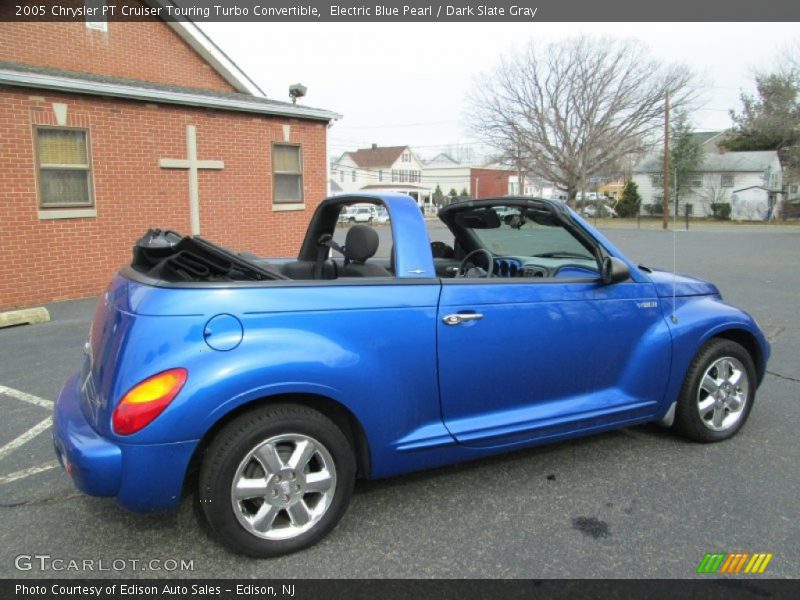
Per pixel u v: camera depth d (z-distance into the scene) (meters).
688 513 3.20
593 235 3.74
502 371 3.34
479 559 2.80
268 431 2.71
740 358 4.13
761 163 50.03
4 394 5.25
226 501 2.67
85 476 2.58
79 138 9.76
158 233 3.34
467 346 3.21
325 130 13.47
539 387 3.48
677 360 3.89
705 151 54.16
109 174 10.12
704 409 4.02
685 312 4.00
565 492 3.44
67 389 3.26
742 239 25.20
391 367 3.01
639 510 3.23
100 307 3.12
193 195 11.31
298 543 2.84
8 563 2.80
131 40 12.68
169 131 10.84
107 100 9.98
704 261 16.02
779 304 9.37
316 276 4.29
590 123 40.12
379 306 3.00
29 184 9.20
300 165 13.10
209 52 13.82
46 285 9.54
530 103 40.94
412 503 3.32
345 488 2.93
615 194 65.50
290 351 2.74
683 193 51.47
